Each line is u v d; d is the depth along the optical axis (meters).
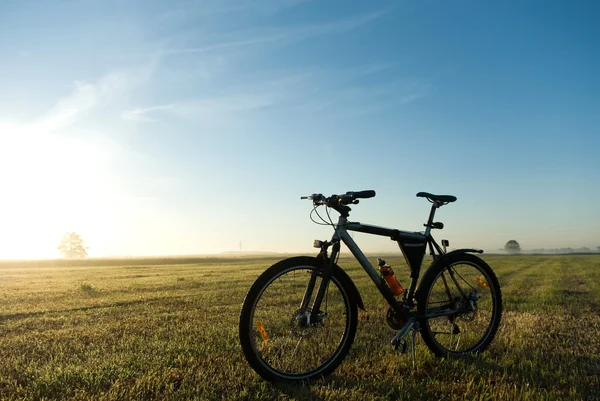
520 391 3.19
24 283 14.52
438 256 4.31
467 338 4.47
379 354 4.11
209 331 5.13
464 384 3.34
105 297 9.48
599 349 4.57
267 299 3.53
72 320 6.35
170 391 3.09
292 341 3.55
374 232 3.94
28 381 3.39
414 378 3.48
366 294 8.75
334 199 3.67
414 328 3.94
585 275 16.42
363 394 3.11
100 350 4.37
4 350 4.48
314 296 3.63
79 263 56.78
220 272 21.39
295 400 3.01
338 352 3.69
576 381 3.45
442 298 4.23
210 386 3.19
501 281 13.37
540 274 17.17
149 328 5.50
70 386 3.25
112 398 2.95
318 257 3.67
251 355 3.33
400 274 14.77
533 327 5.65
